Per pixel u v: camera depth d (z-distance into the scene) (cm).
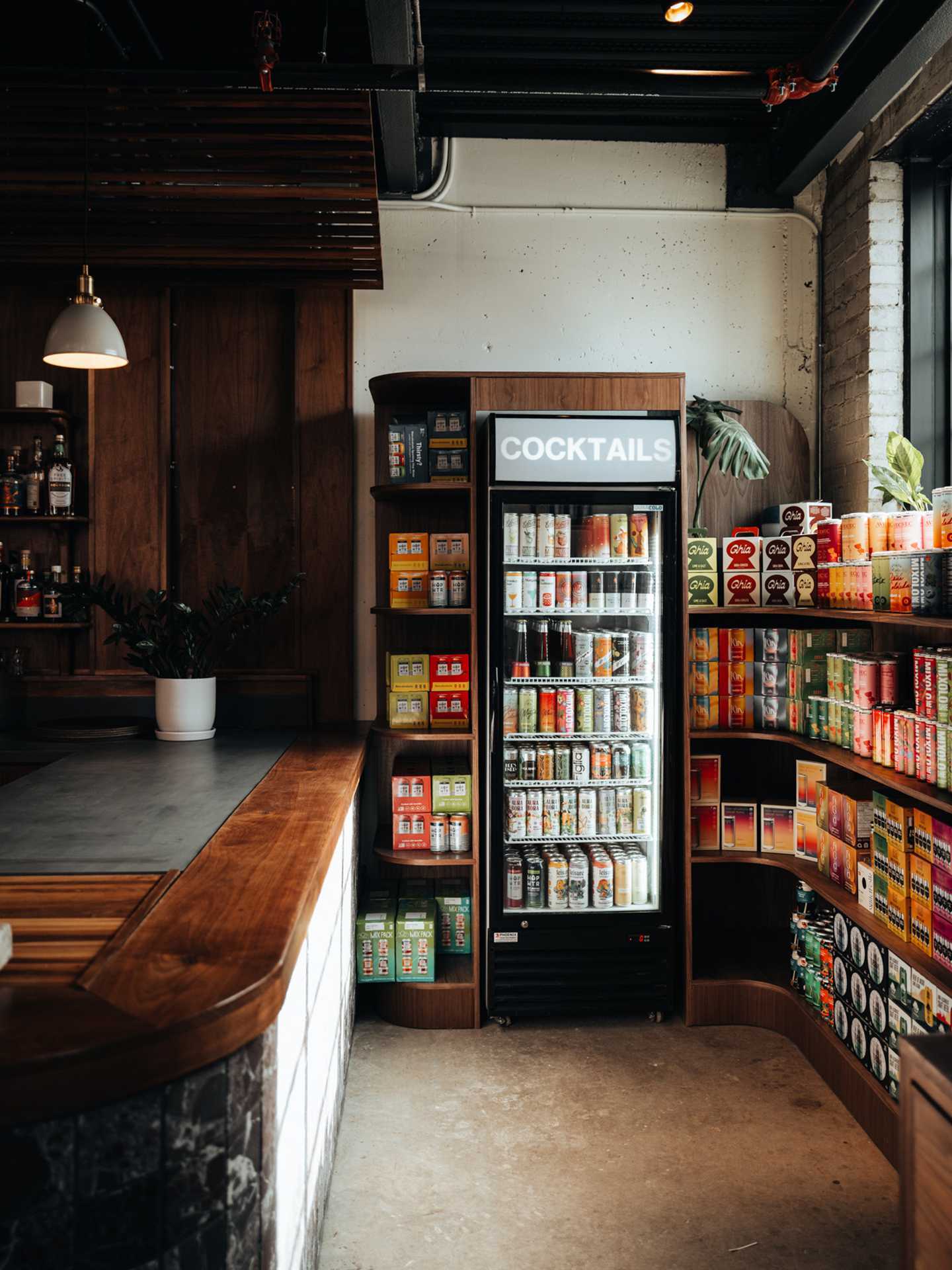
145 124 289
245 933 146
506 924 344
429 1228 230
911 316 359
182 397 396
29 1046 107
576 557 356
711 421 369
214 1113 121
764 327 408
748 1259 219
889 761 269
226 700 391
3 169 312
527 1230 230
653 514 353
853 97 330
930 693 242
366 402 400
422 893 378
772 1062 320
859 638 328
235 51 346
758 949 380
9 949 131
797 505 346
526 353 403
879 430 363
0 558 388
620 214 404
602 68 348
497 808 345
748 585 354
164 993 122
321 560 394
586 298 405
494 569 338
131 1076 110
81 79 266
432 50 337
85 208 297
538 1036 340
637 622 372
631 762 356
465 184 403
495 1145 267
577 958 346
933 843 239
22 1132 108
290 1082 169
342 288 391
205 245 360
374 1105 290
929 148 350
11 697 379
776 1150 265
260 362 398
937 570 227
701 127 397
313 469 393
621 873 352
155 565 392
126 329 390
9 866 186
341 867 282
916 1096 135
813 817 341
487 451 338
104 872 182
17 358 390
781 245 407
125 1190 114
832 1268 216
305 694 392
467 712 355
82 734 358
